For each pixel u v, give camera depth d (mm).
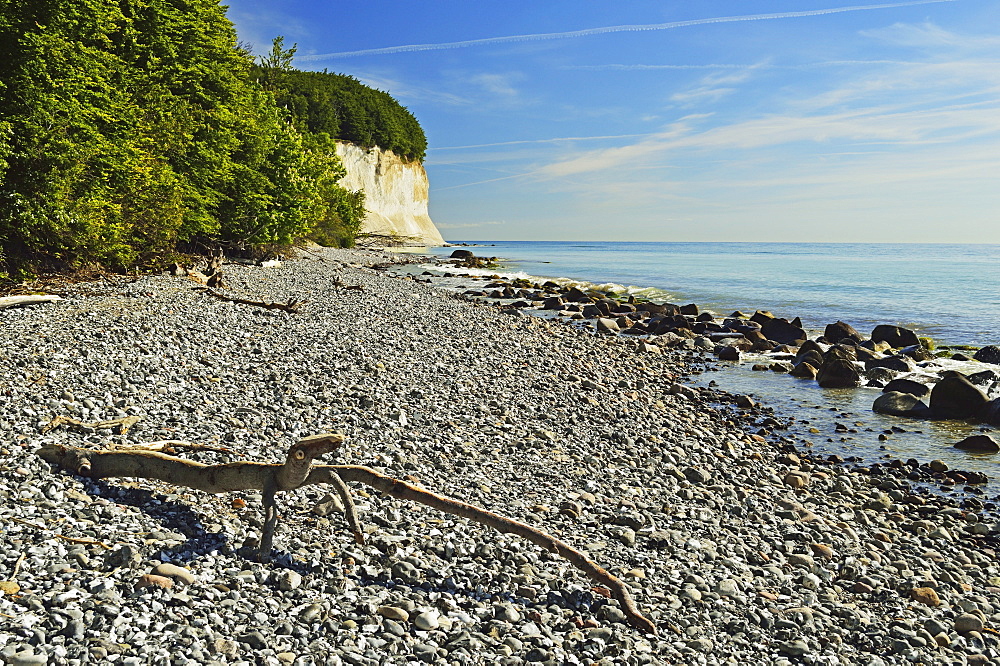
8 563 4789
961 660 5941
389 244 119312
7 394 9133
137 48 29953
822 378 19312
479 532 6922
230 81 37625
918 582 7398
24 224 20500
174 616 4434
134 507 6246
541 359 18859
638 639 5359
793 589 6902
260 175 39344
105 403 9328
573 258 104562
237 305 22156
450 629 5051
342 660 4363
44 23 19953
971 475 11750
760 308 36625
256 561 5578
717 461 11492
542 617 5406
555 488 9008
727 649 5500
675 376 19719
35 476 6480
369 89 147375
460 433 10828
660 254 132875
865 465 12461
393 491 6406
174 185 28844
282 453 8523
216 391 11141
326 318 21547
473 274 55875
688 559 7129
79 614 4262
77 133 21078
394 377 14094
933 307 36469
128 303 19516
